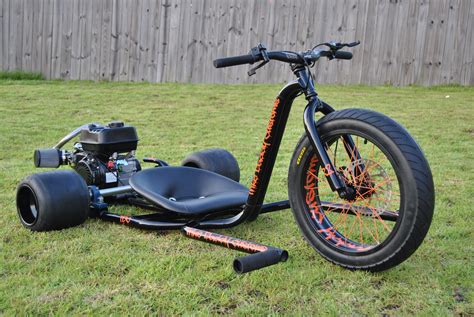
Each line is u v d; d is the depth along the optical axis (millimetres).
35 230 2941
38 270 2459
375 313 2125
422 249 2748
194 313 2090
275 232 3029
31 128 5938
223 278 2391
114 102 7477
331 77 8930
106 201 3506
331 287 2336
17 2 9086
